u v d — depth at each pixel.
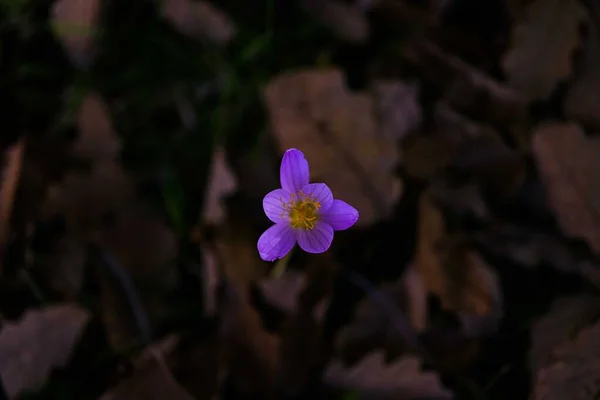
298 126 0.73
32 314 0.70
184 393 0.69
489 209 0.74
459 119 0.74
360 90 0.77
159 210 0.75
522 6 0.75
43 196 0.74
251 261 0.73
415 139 0.74
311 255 0.73
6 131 0.76
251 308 0.72
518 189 0.74
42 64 0.77
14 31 0.77
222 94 0.77
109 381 0.72
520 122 0.74
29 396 0.72
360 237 0.74
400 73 0.77
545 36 0.74
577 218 0.72
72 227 0.73
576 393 0.70
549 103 0.75
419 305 0.72
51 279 0.73
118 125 0.77
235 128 0.77
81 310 0.71
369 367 0.71
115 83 0.77
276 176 0.74
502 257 0.74
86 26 0.76
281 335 0.72
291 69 0.78
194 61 0.78
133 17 0.77
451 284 0.72
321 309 0.72
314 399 0.72
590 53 0.74
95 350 0.73
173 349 0.72
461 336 0.72
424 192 0.73
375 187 0.73
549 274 0.74
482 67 0.76
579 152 0.72
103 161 0.74
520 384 0.72
